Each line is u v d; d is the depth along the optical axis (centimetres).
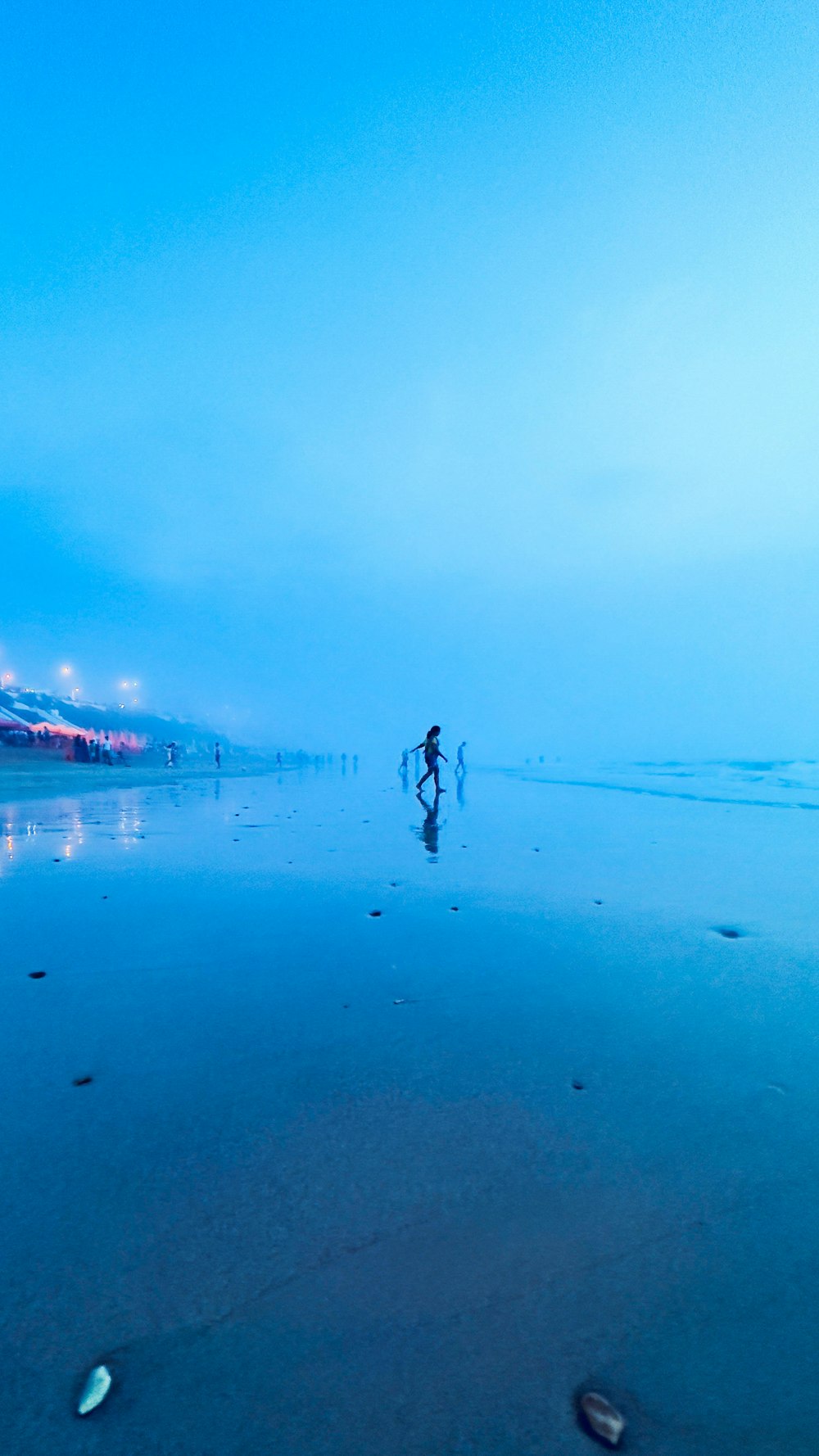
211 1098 215
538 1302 134
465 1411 111
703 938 409
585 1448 105
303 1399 113
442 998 307
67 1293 135
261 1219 157
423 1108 210
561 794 1952
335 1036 265
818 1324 129
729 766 4544
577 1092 221
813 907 493
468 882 579
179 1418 110
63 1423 109
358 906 486
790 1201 166
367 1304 133
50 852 740
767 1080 230
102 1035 265
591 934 416
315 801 1625
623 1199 166
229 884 562
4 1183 170
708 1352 123
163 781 2636
